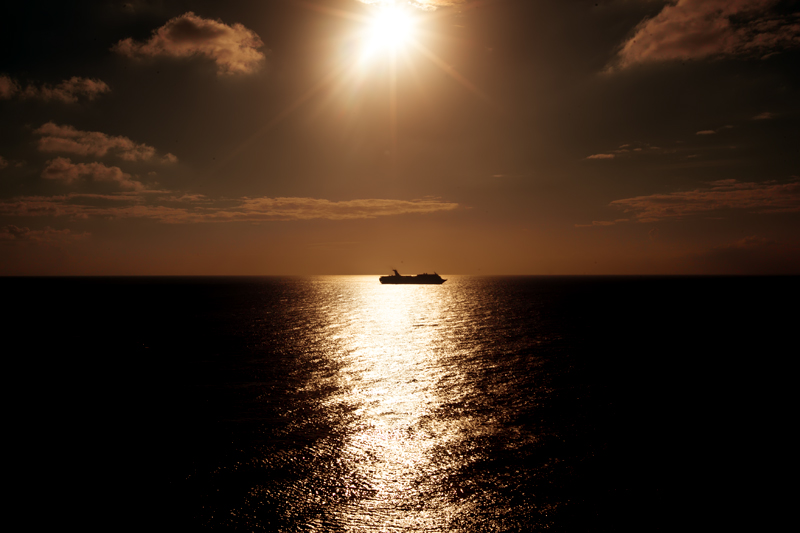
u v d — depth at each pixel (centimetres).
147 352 5500
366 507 1980
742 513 1897
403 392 3678
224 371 4462
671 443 2603
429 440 2677
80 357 5200
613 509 1928
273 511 1944
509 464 2353
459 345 5981
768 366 4528
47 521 1852
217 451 2538
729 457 2419
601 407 3238
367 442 2653
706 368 4456
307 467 2344
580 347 5697
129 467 2341
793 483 2141
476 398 3491
